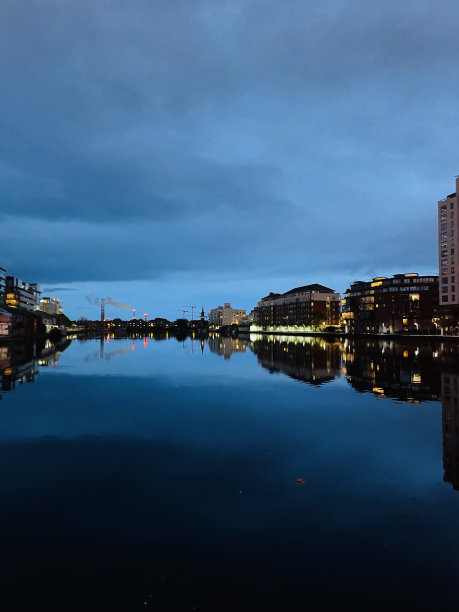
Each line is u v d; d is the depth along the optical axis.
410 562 5.83
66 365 34.38
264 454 10.73
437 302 135.88
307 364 36.41
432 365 35.25
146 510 7.41
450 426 13.75
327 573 5.57
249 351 57.12
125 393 20.53
